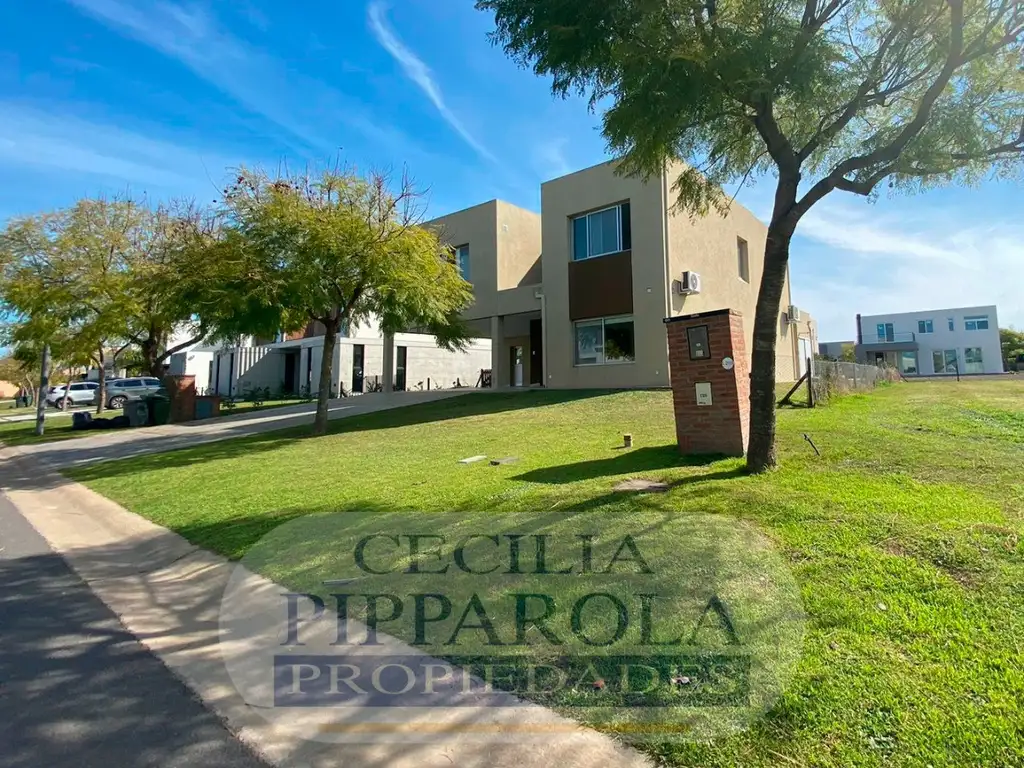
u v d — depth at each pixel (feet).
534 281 77.20
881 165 23.90
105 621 14.37
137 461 41.57
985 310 152.66
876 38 23.53
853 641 10.49
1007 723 8.18
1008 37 20.44
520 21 21.66
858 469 21.31
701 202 31.50
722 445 25.17
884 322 165.27
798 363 86.53
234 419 68.08
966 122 22.06
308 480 28.55
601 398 51.37
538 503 19.67
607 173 60.29
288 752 8.94
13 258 70.74
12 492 34.14
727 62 20.20
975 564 12.92
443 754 8.70
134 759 8.81
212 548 19.58
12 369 155.74
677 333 26.32
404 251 46.01
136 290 71.36
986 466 21.12
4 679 11.37
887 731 8.23
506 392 66.49
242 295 44.09
